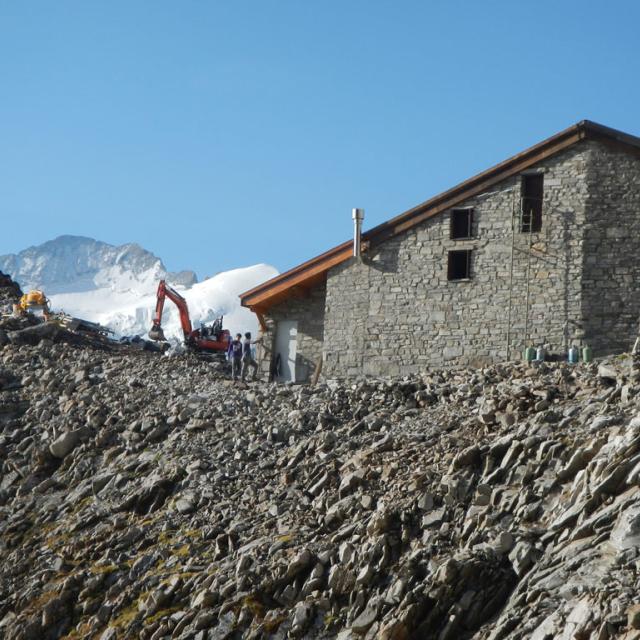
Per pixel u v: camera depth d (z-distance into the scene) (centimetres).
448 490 3089
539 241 4588
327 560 3005
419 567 2867
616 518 2678
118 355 5253
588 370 3781
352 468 3434
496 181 4666
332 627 2847
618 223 4512
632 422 2938
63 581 3416
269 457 3738
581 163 4572
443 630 2684
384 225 4828
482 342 4612
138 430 4162
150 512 3638
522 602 2619
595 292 4497
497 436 3388
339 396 4094
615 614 2361
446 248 4728
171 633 3027
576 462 2944
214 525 3419
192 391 4434
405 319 4759
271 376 5125
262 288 5112
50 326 5422
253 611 2958
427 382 4078
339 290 4925
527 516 2898
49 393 4622
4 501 4072
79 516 3753
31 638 3288
